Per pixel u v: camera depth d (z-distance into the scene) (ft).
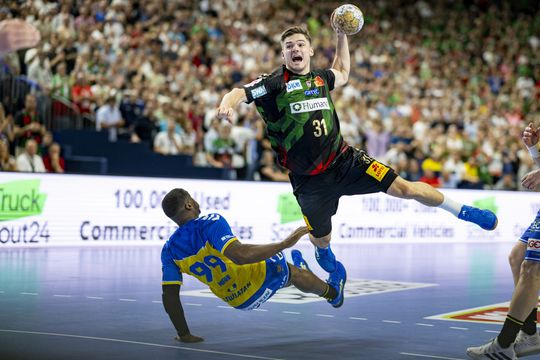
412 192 28.89
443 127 96.07
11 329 27.84
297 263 29.60
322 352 25.16
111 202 65.62
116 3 82.69
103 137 71.05
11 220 60.39
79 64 72.54
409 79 103.65
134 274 45.98
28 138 65.36
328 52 101.86
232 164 75.66
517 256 26.66
